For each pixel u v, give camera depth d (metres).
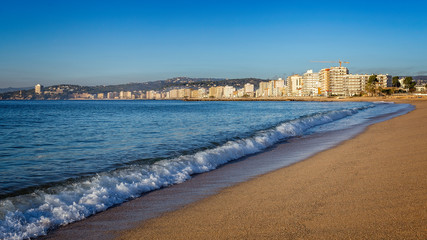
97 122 30.17
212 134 17.77
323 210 5.09
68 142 15.38
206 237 4.30
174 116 40.00
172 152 11.82
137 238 4.42
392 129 17.80
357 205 5.22
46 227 4.86
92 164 9.74
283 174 8.27
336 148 12.39
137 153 11.70
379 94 157.25
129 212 5.59
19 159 10.77
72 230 4.80
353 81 190.25
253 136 15.34
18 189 6.86
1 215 5.09
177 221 5.04
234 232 4.42
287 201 5.73
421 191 5.76
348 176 7.38
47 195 6.18
